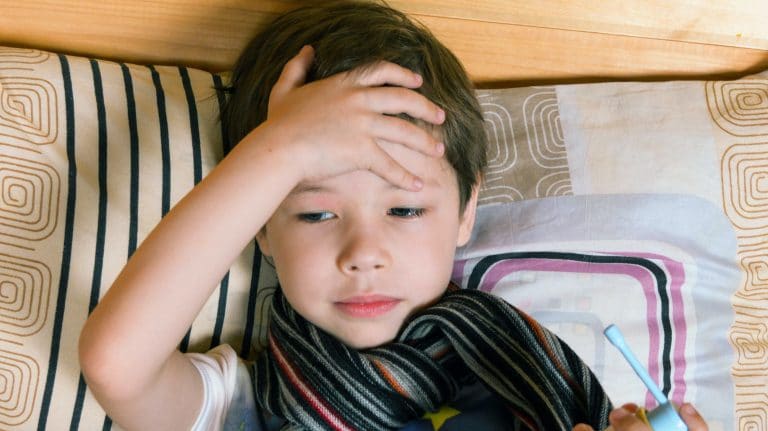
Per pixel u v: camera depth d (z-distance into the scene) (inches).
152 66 38.2
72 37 38.6
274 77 34.2
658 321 39.6
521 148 40.3
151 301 27.6
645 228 39.6
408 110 30.3
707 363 40.4
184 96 37.3
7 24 37.9
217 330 37.1
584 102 41.1
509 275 39.0
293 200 31.5
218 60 40.1
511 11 41.3
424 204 32.1
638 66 43.7
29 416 33.9
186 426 32.1
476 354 34.1
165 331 27.9
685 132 40.8
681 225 40.0
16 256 33.8
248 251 37.3
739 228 40.6
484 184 39.8
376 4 37.1
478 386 36.2
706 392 40.3
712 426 40.3
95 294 34.7
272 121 29.8
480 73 42.7
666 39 43.2
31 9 37.8
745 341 41.1
